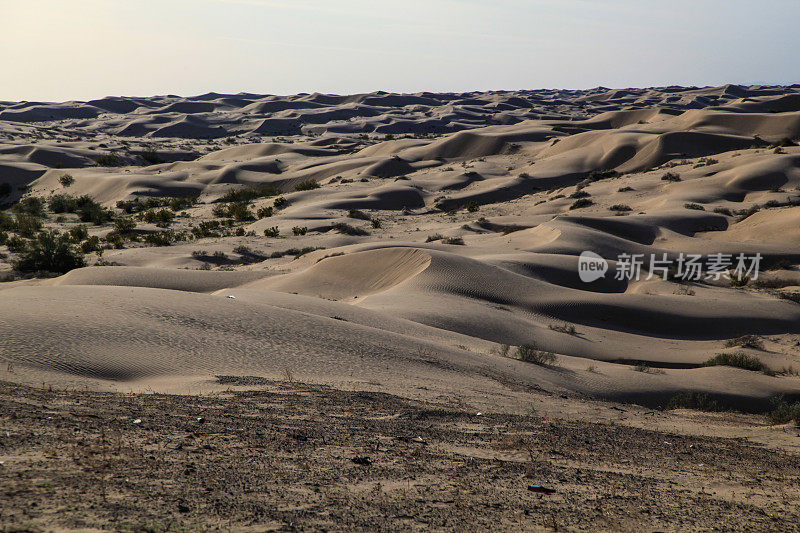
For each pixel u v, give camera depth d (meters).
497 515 6.24
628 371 25.84
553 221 62.59
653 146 106.44
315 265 46.50
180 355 16.95
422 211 85.62
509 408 15.31
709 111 131.12
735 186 78.44
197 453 7.78
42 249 51.06
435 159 128.25
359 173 114.31
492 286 39.66
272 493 6.33
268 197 100.19
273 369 16.84
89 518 4.90
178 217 84.75
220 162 126.69
